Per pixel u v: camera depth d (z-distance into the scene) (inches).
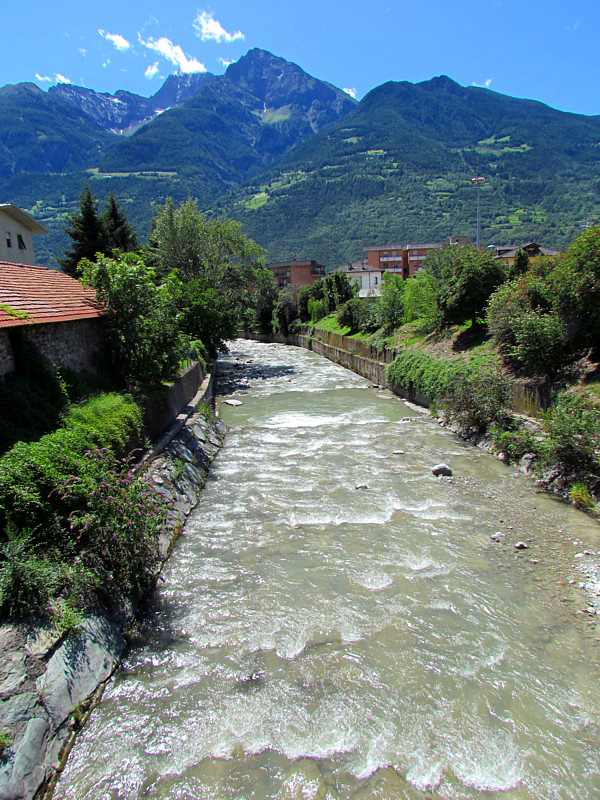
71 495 259.4
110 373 531.8
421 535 361.1
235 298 1664.6
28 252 1053.2
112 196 1434.5
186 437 536.1
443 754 187.8
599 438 400.5
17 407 314.7
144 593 295.3
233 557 338.0
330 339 1610.5
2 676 187.5
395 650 242.8
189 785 178.1
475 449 566.3
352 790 175.0
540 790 173.6
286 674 229.8
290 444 615.2
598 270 489.4
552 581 295.9
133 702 215.5
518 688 217.6
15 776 166.1
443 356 812.0
